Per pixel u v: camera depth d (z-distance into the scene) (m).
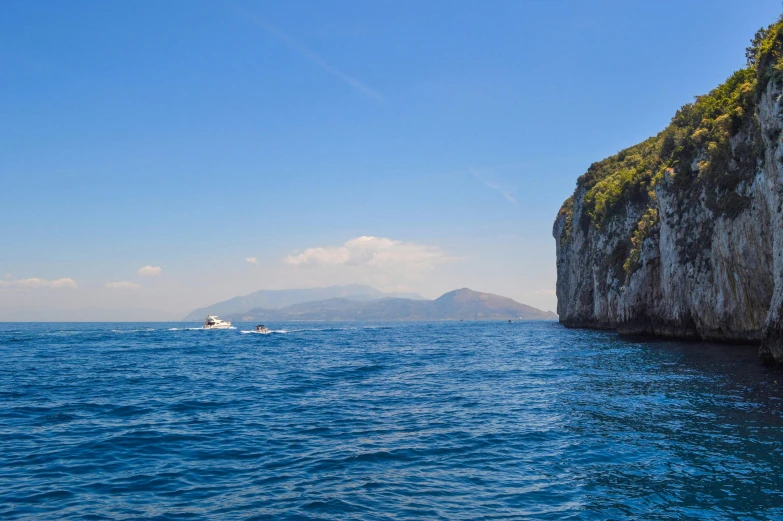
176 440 16.48
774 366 29.17
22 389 28.12
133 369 38.94
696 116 63.25
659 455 13.80
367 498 11.34
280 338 91.00
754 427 16.34
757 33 51.19
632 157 99.19
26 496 11.63
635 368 32.31
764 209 35.28
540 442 15.69
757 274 37.59
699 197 48.66
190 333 111.06
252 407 22.38
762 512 10.15
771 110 30.03
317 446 15.67
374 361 45.34
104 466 13.80
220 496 11.57
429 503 11.03
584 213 102.25
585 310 102.06
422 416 20.06
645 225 65.38
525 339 77.31
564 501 10.97
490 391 26.16
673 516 10.05
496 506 10.80
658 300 61.16
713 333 46.25
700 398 21.20
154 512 10.68
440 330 137.62
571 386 26.48
